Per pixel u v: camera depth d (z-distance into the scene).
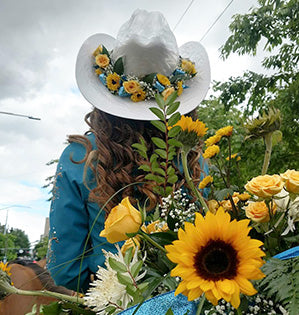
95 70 1.67
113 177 1.38
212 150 1.12
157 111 0.88
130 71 1.59
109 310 0.81
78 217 1.43
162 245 0.82
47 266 1.46
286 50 4.87
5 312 1.64
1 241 34.53
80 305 1.01
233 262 0.57
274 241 0.82
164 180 0.97
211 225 0.58
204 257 0.58
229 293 0.54
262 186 0.78
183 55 1.88
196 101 1.64
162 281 0.78
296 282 0.62
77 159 1.45
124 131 1.46
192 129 0.92
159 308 0.71
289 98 4.50
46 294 1.01
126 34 1.60
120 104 1.53
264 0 4.81
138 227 0.79
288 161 4.10
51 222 1.46
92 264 1.40
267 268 0.66
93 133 1.48
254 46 4.88
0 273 1.00
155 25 1.60
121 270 0.76
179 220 0.95
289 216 0.81
